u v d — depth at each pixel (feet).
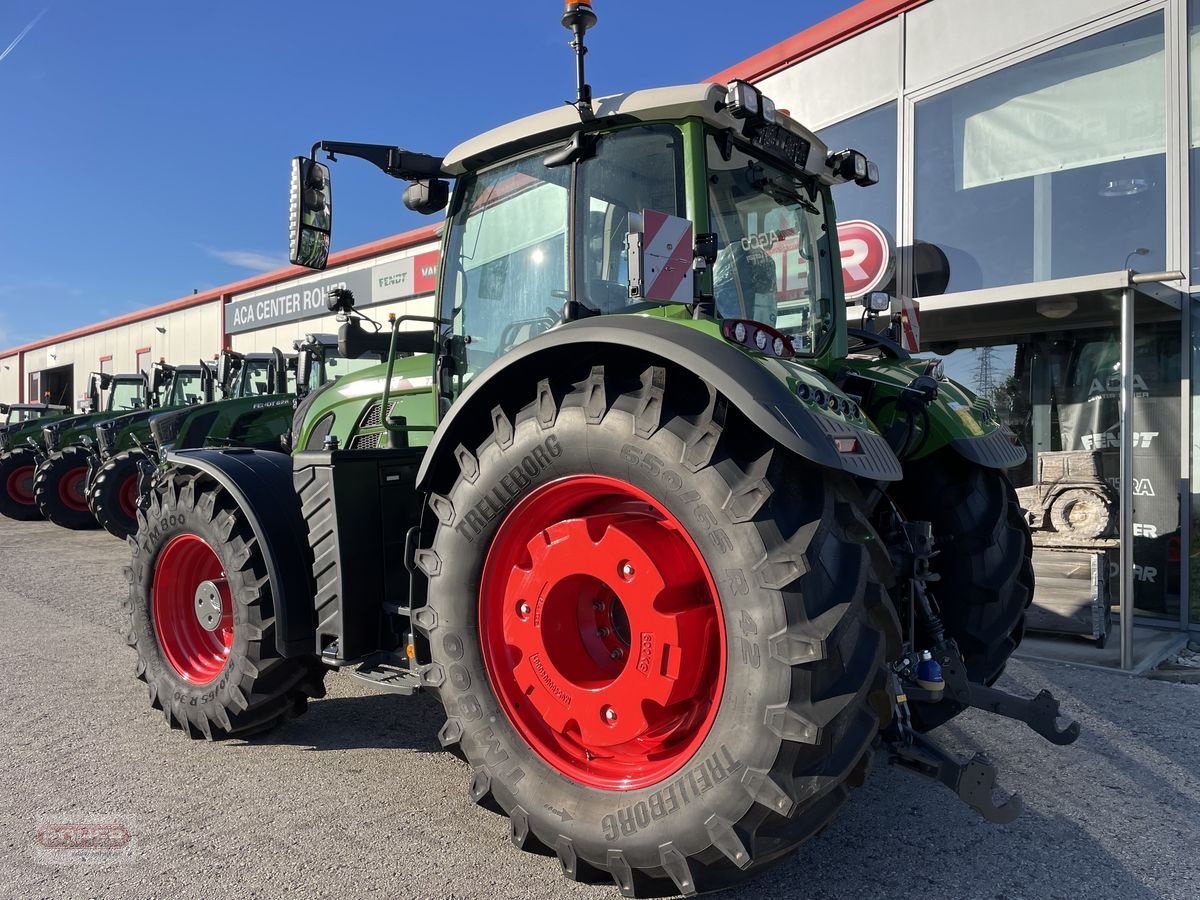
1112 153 18.24
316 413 12.55
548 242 9.02
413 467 9.91
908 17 21.45
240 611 9.90
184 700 10.49
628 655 7.21
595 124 8.45
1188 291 17.06
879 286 17.58
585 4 8.14
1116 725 10.94
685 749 6.48
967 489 9.75
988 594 9.42
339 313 10.47
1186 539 16.98
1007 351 20.25
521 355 7.11
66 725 11.14
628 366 7.11
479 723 7.43
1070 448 19.25
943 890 6.96
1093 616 14.98
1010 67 19.65
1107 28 18.08
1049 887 7.01
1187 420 17.10
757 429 6.43
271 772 9.53
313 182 9.05
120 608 18.90
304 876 7.19
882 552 6.41
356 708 11.93
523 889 6.98
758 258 9.14
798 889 6.96
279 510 10.07
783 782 5.78
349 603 9.16
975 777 6.57
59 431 38.93
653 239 6.77
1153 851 7.63
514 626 7.33
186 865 7.38
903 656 7.44
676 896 6.54
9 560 26.68
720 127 8.28
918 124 21.40
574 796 6.80
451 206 10.02
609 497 7.25
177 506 10.63
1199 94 16.98
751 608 5.93
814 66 23.61
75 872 7.27
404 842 7.81
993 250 20.17
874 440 6.59
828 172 10.36
